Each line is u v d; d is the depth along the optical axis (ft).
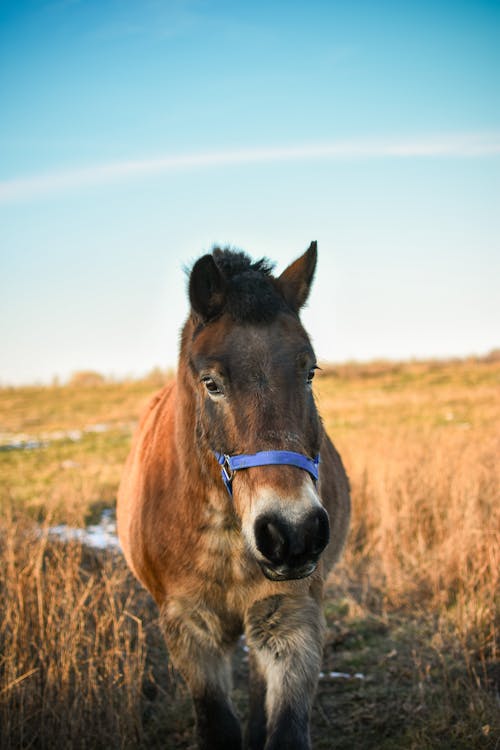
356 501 23.53
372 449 28.89
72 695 12.09
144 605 16.08
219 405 8.42
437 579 17.25
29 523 19.20
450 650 14.37
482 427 39.32
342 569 19.63
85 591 14.37
